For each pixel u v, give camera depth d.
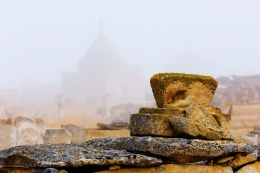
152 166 9.77
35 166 9.38
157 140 9.80
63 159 9.30
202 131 9.91
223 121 10.46
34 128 20.91
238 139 22.48
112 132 20.77
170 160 9.80
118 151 9.91
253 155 10.52
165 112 10.20
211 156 9.87
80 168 9.47
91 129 23.44
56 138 20.34
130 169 9.67
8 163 9.84
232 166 10.38
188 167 9.87
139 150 9.92
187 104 10.44
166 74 10.52
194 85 10.60
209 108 10.53
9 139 20.23
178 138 9.90
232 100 41.78
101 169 9.57
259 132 22.77
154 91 10.63
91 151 9.70
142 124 10.27
